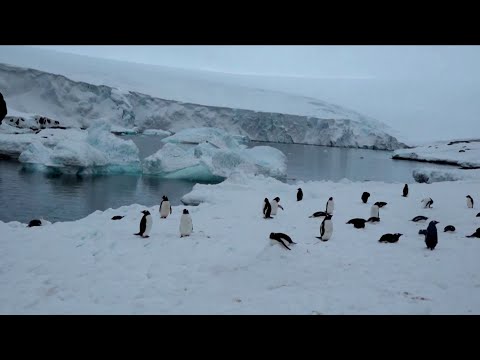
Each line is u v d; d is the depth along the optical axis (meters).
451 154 63.25
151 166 32.22
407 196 19.36
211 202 18.84
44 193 22.73
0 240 9.91
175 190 26.50
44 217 17.53
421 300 5.94
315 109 117.31
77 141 31.27
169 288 6.56
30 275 7.35
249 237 10.44
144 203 21.73
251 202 17.73
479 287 6.58
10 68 71.38
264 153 38.69
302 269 7.39
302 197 18.91
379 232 11.31
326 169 46.97
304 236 10.66
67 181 27.28
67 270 7.65
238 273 7.10
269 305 5.73
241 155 33.97
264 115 90.94
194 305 5.75
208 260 8.20
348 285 6.64
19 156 34.34
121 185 27.30
